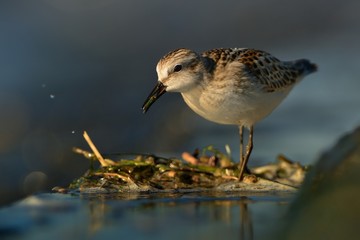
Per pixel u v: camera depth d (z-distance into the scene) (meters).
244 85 10.01
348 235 5.51
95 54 21.11
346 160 6.27
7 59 20.19
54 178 15.02
